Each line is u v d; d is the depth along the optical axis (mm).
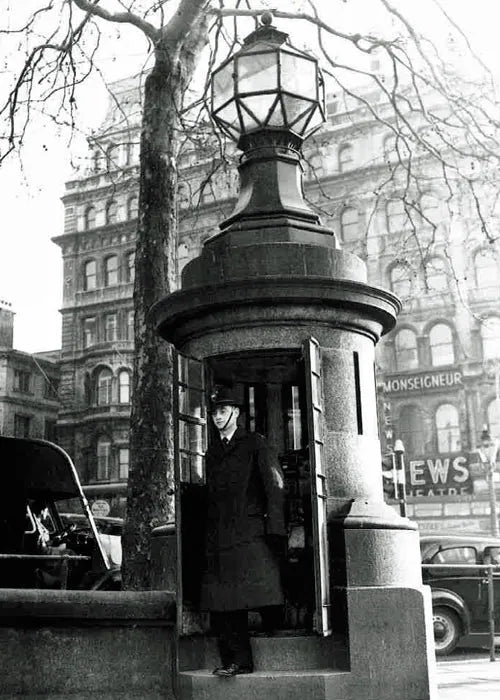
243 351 5910
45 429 49875
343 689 5141
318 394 5613
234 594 5027
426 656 5289
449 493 36344
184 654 5531
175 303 6012
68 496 11375
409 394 38312
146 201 11969
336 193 41656
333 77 15273
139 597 5410
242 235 6137
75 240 50312
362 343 6129
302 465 6102
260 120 6234
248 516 5152
